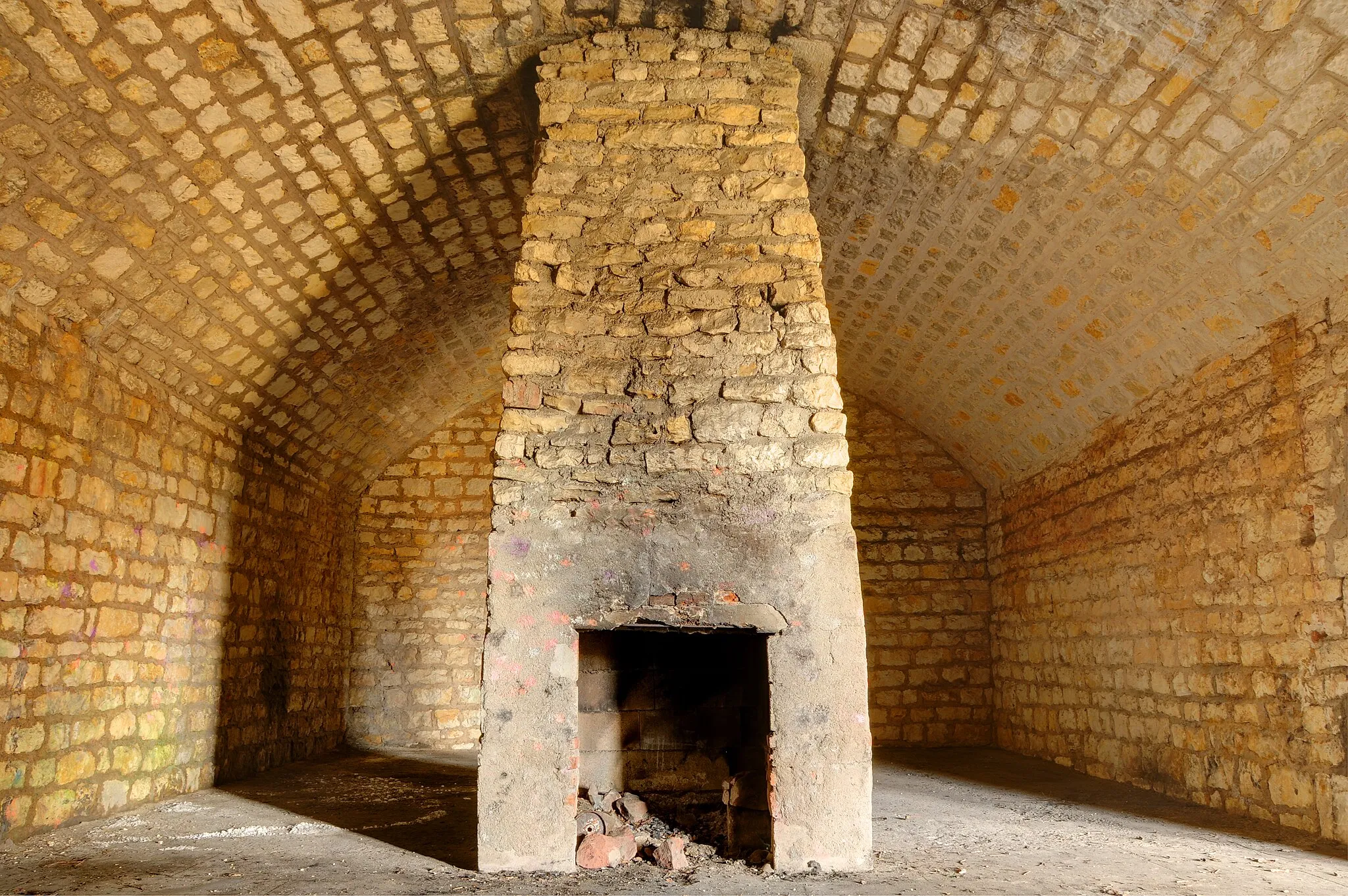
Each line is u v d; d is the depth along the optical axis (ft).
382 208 20.93
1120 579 23.36
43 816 17.03
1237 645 18.31
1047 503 28.30
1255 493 17.72
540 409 15.71
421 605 34.37
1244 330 17.94
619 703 18.74
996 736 32.48
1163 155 16.49
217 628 23.94
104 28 13.87
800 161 16.79
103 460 19.01
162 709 21.21
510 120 19.34
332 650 32.32
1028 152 18.31
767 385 15.74
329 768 27.45
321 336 24.38
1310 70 13.66
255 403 24.90
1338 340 15.47
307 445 28.89
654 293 16.19
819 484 15.40
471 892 13.05
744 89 17.13
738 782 16.30
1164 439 21.15
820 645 14.89
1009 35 15.94
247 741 25.70
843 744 14.61
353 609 34.06
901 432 34.60
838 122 19.43
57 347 17.53
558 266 16.29
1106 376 22.89
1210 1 13.69
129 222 17.01
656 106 17.03
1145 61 15.17
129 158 15.90
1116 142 16.93
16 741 16.21
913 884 13.38
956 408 30.42
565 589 15.06
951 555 33.78
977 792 22.57
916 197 21.12
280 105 16.84
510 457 15.49
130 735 19.89
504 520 15.28
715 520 15.29
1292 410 16.62
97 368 18.80
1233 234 16.66
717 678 18.80
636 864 14.83
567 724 14.69
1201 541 19.66
